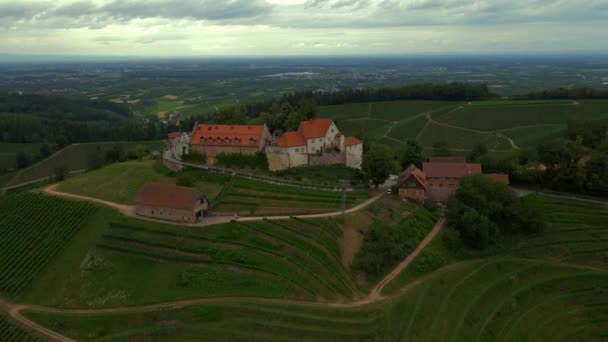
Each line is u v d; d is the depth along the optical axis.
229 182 132.00
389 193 136.50
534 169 149.00
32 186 161.50
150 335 80.88
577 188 141.25
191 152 152.12
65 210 117.56
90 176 145.12
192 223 109.81
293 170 143.75
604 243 120.19
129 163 158.25
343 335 81.00
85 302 89.56
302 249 100.31
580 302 103.44
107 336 81.81
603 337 95.81
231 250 98.88
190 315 83.62
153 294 89.44
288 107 180.25
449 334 88.62
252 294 88.19
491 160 157.38
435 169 140.50
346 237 107.25
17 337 83.00
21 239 108.62
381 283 98.19
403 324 86.69
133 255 100.19
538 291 105.75
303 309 85.00
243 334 80.00
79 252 103.19
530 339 93.44
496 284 105.00
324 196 125.19
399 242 110.50
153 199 113.62
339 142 154.62
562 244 120.94
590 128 176.50
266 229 106.50
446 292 99.88
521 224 123.00
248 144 146.12
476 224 115.31
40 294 93.31
